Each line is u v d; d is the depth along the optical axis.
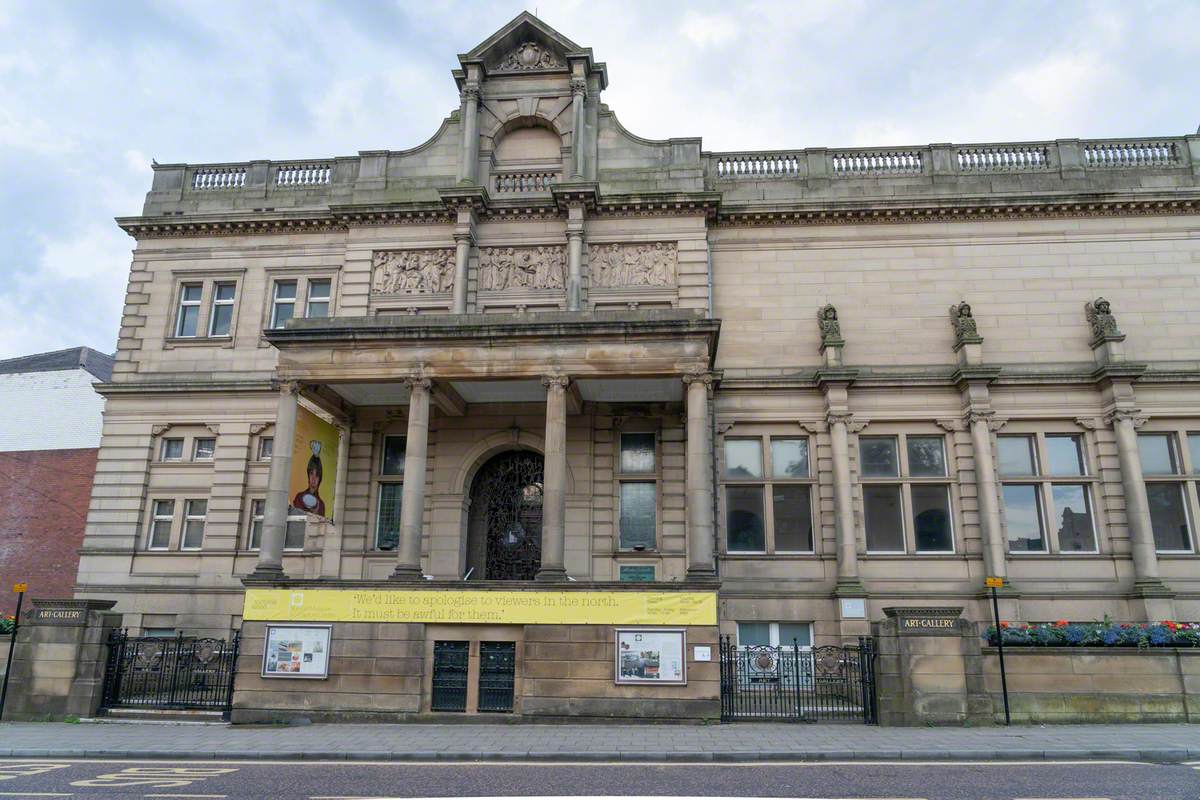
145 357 30.22
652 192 28.55
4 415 42.91
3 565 38.53
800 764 14.11
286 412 23.06
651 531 27.02
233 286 30.97
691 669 19.72
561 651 20.11
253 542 28.52
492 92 30.53
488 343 22.84
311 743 16.28
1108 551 26.22
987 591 25.47
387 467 28.20
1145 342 28.06
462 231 28.64
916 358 28.41
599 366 22.50
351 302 29.05
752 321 28.98
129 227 30.94
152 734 17.95
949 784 12.06
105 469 29.36
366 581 21.11
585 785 12.02
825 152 30.38
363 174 30.59
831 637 25.80
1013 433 27.52
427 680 20.50
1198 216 28.86
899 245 29.38
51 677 21.05
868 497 27.50
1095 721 18.67
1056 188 29.47
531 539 27.59
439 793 11.33
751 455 28.00
